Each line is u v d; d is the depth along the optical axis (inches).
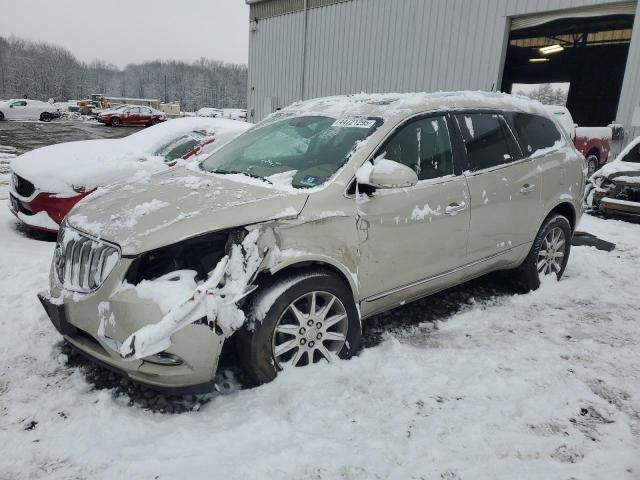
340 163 128.0
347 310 124.3
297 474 89.4
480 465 93.6
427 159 141.3
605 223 309.7
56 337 137.6
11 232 244.7
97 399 110.9
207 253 113.0
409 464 93.3
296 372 117.0
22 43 5226.4
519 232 167.9
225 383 118.3
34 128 1188.5
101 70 5890.8
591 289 188.7
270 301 110.3
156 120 1473.9
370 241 126.0
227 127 298.7
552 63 1170.6
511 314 164.6
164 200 118.5
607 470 93.4
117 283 102.5
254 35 858.8
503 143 164.2
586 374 127.5
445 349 138.3
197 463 90.5
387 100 149.3
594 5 465.4
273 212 111.8
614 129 474.9
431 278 143.7
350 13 677.9
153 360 101.7
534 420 107.7
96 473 88.5
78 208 126.1
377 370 124.3
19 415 104.3
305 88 765.3
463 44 559.5
